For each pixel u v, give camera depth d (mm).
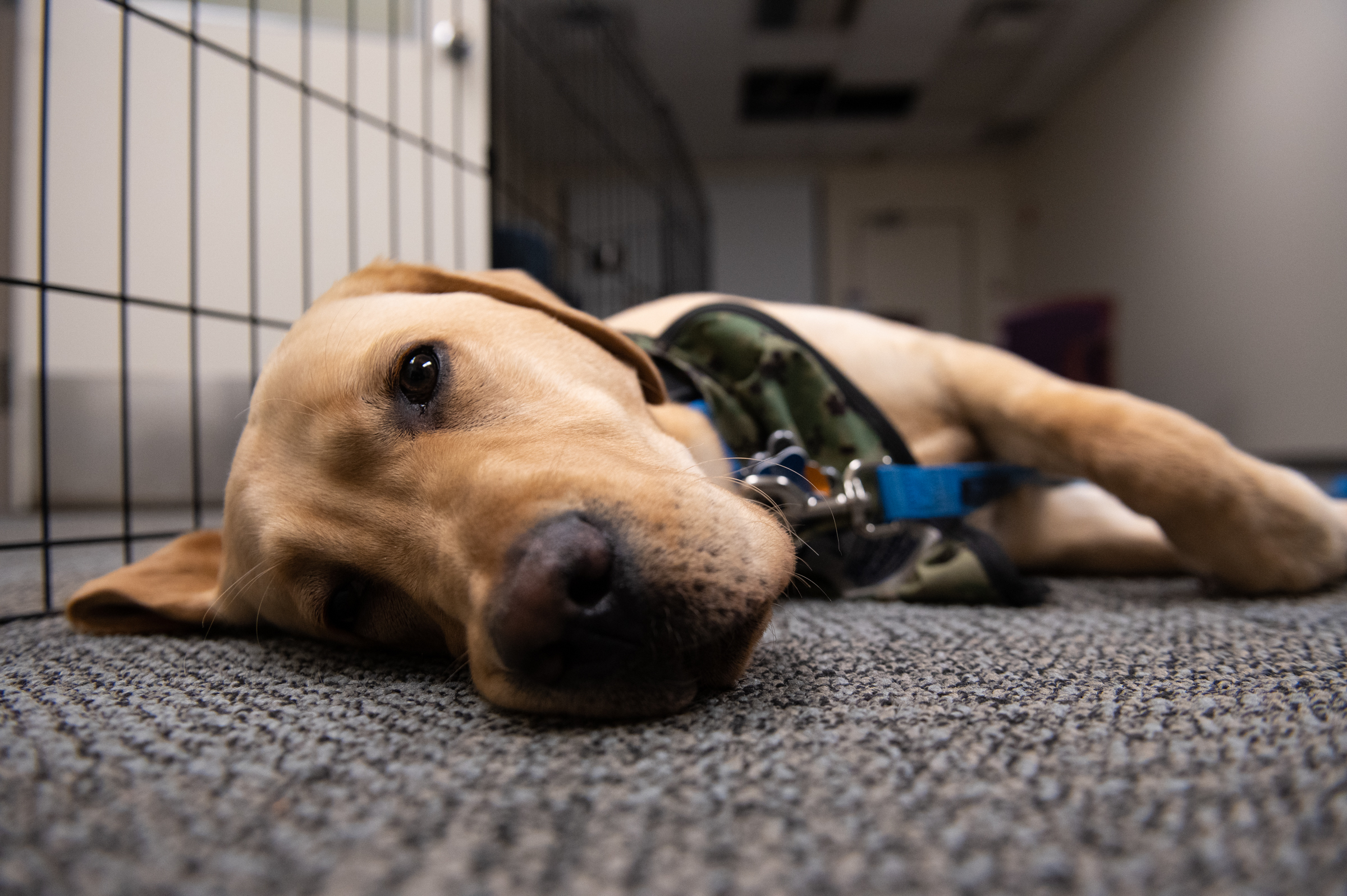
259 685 284
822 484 401
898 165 3441
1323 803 154
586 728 224
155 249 1082
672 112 2908
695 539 236
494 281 389
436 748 208
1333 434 1636
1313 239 1675
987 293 3412
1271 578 382
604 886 135
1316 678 237
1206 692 228
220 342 1139
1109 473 392
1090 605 382
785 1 2240
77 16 1097
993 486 442
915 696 234
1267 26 1792
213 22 1057
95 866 147
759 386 424
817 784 174
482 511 253
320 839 155
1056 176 2963
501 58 2039
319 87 1044
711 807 165
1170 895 126
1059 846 143
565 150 2680
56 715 244
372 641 331
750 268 3445
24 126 1287
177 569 421
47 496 444
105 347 1165
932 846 145
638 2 2201
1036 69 2666
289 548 313
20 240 1296
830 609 391
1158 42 2256
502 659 226
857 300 3447
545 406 309
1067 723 206
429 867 143
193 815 168
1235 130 1925
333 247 1060
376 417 303
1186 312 2160
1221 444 385
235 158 1075
